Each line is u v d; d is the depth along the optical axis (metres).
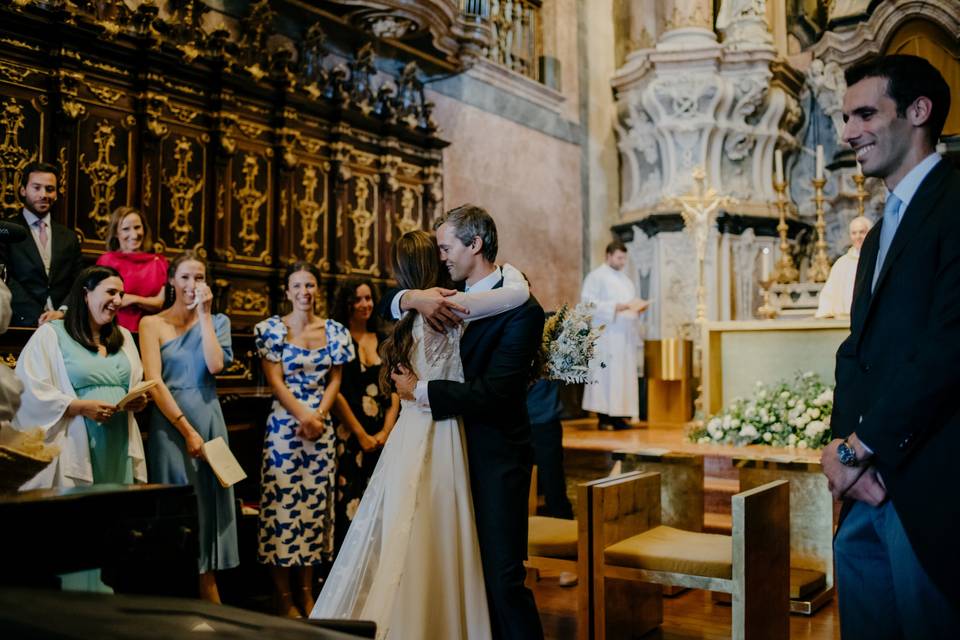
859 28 10.70
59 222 5.05
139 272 4.62
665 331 10.55
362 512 2.74
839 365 2.26
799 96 11.36
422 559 2.55
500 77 9.41
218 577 4.80
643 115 11.04
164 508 1.56
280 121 6.38
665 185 10.77
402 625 2.49
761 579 3.27
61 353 3.62
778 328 6.98
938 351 1.87
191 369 4.15
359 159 7.16
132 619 0.76
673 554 3.28
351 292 5.28
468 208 2.87
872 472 2.02
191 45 5.75
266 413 5.23
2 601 0.77
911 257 2.04
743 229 10.53
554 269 10.19
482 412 2.64
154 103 5.53
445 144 7.96
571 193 10.60
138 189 5.48
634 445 6.86
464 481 2.67
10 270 4.30
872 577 2.17
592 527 3.44
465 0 8.11
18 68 4.92
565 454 7.14
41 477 3.39
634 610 3.90
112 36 5.23
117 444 3.71
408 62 7.96
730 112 10.66
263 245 6.29
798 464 4.73
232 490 4.15
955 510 1.86
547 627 4.16
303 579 4.50
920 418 1.88
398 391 2.73
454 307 2.66
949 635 1.91
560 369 3.08
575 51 10.89
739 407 6.54
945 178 2.07
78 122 5.17
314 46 6.78
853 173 10.72
